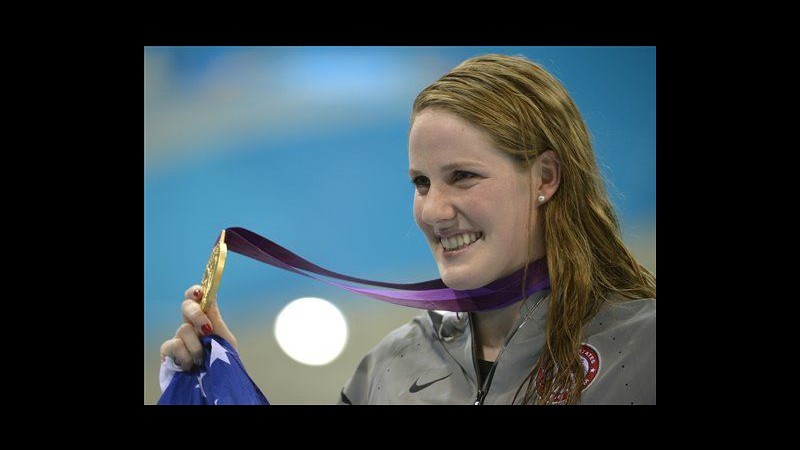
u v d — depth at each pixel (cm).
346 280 748
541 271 662
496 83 646
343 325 1540
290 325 1533
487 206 626
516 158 636
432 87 657
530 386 641
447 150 628
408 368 732
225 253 690
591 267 664
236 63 1644
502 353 659
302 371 1517
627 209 1409
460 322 718
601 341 634
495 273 642
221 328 722
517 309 675
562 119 664
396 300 721
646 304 648
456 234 642
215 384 685
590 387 617
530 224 644
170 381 715
